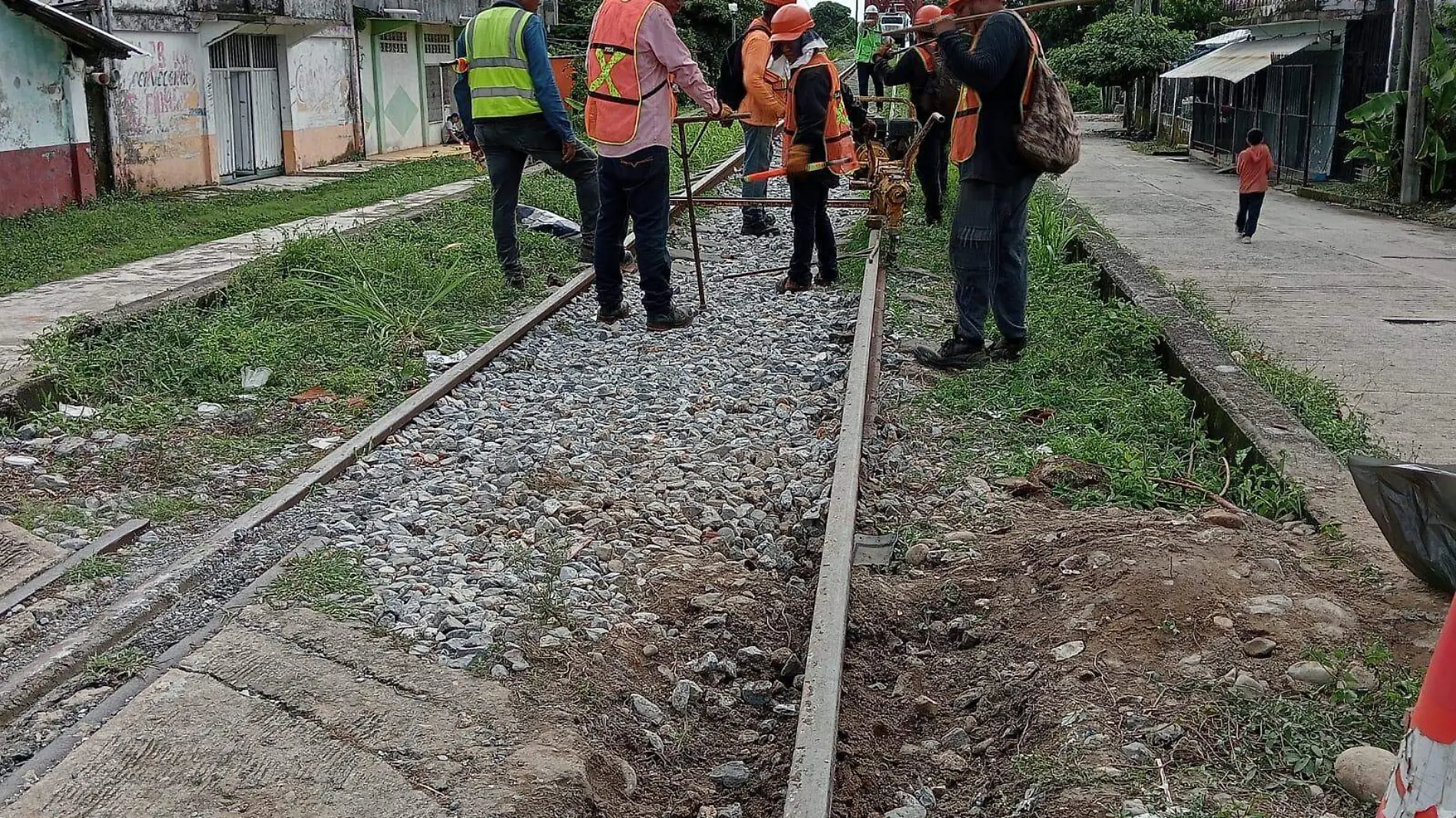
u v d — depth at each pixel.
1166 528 4.71
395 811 3.13
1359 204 17.94
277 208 14.73
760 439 6.23
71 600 4.29
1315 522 4.80
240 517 4.85
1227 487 5.39
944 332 8.27
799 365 7.50
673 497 5.43
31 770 3.30
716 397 6.87
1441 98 16.92
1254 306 9.98
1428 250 13.40
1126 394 6.79
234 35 19.58
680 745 3.71
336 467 5.48
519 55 8.77
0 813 3.09
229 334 7.42
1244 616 3.91
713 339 8.06
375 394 6.76
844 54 55.09
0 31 13.95
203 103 18.52
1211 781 3.17
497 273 9.52
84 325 7.33
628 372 7.30
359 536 4.79
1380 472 4.19
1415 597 4.09
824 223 9.27
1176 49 33.22
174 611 4.16
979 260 7.14
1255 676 3.61
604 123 7.70
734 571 4.80
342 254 9.40
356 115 23.30
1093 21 44.00
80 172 15.42
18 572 4.46
